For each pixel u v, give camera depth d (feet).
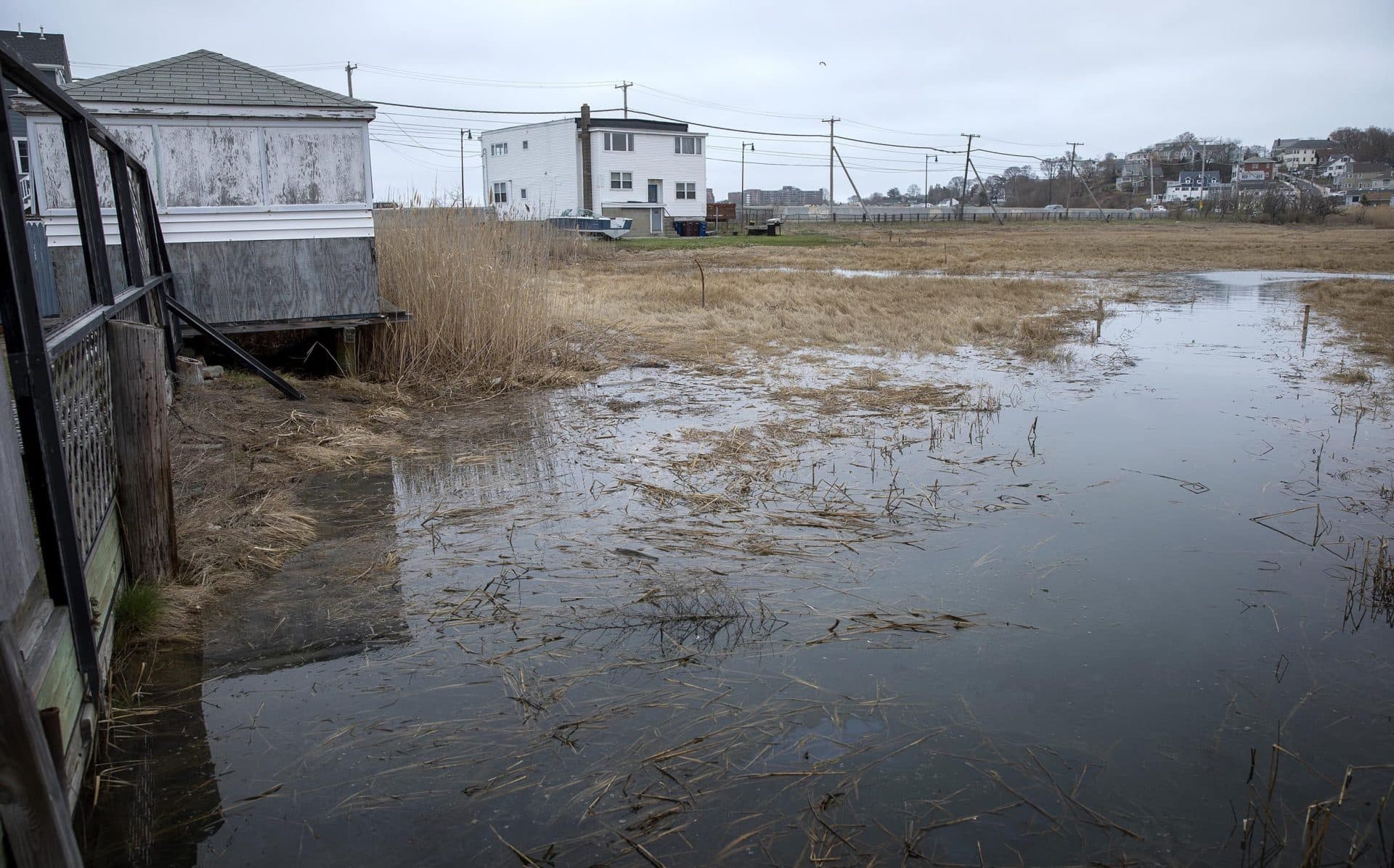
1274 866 9.21
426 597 15.11
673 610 14.65
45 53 117.39
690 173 180.04
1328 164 537.65
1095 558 16.99
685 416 28.19
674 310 53.47
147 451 14.15
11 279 9.37
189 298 29.30
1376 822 9.85
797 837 9.57
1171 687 12.55
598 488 20.92
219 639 13.66
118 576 13.58
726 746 11.07
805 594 15.37
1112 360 38.55
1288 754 11.07
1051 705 12.06
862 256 111.04
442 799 10.11
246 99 28.84
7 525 8.48
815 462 23.08
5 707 6.58
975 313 53.06
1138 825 9.81
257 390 28.19
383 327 32.55
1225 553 17.26
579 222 147.84
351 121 30.35
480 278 34.55
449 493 20.58
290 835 9.52
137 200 24.61
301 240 30.42
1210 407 29.63
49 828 6.94
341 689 12.31
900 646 13.61
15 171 9.40
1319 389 32.68
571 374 34.09
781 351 40.47
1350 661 13.28
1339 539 17.95
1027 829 9.73
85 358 12.32
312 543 17.53
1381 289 65.92
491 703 11.99
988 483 21.47
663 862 9.18
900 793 10.27
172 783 10.33
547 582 15.70
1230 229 209.36
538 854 9.28
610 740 11.19
